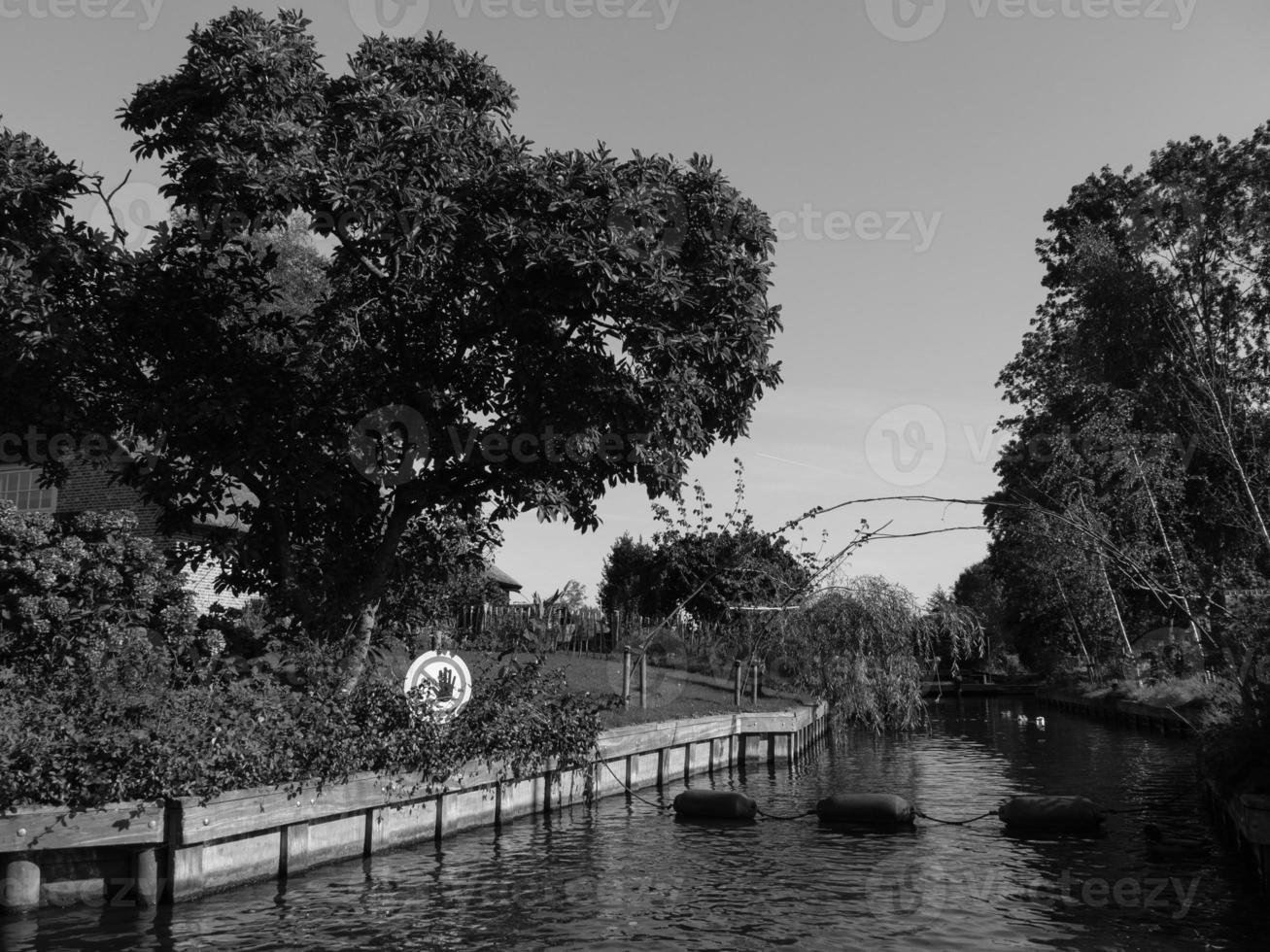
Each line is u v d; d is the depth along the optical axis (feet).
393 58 57.21
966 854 45.93
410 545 62.69
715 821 54.60
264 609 66.18
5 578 52.21
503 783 52.42
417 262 53.26
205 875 36.52
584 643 102.89
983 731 126.11
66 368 51.13
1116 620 148.87
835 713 99.76
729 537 107.86
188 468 55.21
